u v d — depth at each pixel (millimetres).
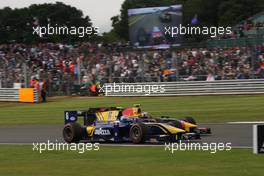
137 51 70688
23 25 114062
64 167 19891
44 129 38094
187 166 18891
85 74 71125
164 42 80188
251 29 72062
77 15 117938
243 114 41625
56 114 49406
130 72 67625
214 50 64375
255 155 20734
